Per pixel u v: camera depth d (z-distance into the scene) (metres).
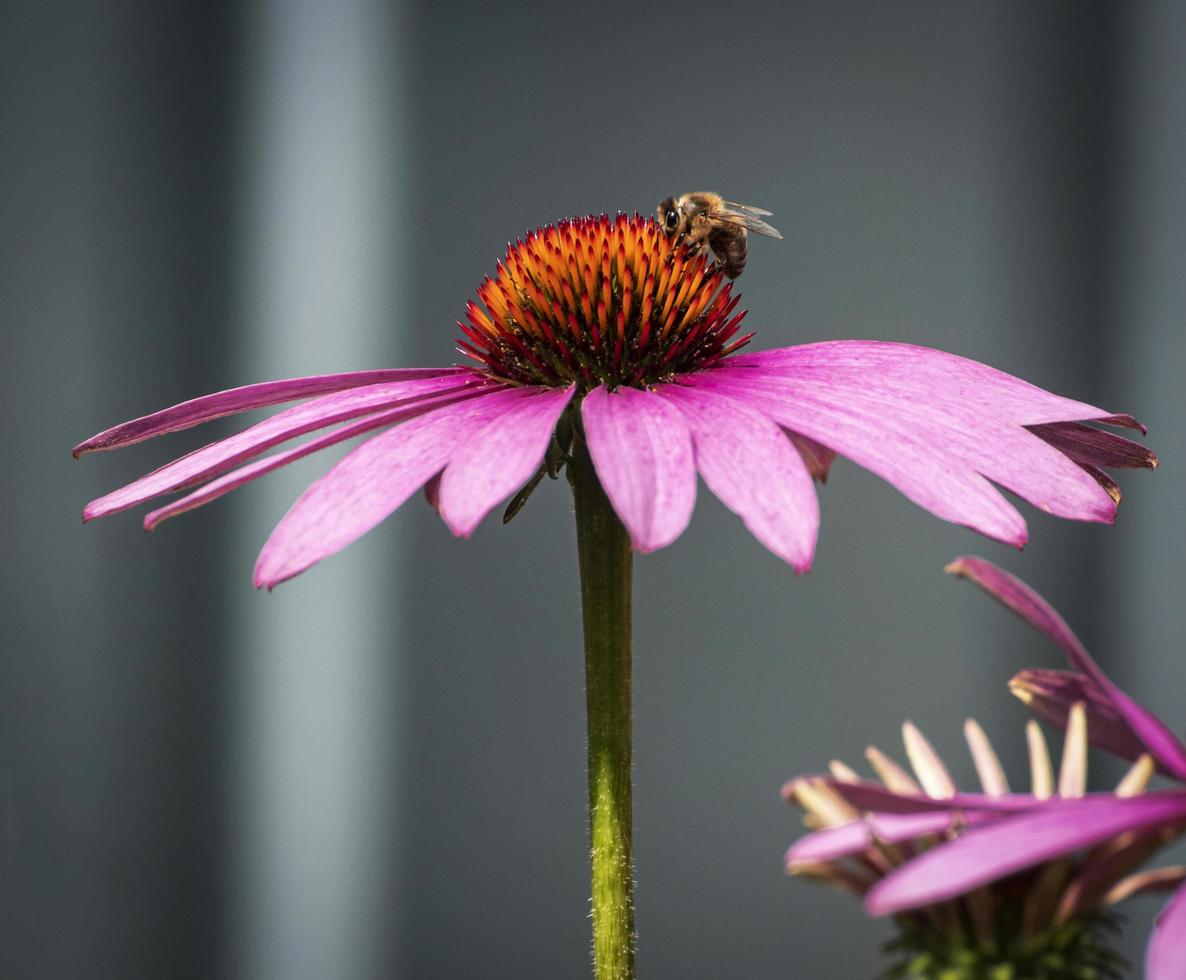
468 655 0.75
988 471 0.36
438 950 0.75
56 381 0.74
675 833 0.75
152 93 0.75
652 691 0.75
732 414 0.36
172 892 0.74
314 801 0.75
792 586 0.76
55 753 0.73
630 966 0.37
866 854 0.30
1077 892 0.29
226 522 0.75
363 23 0.76
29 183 0.74
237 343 0.76
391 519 0.75
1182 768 0.32
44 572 0.74
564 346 0.38
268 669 0.75
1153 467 0.38
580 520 0.37
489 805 0.75
